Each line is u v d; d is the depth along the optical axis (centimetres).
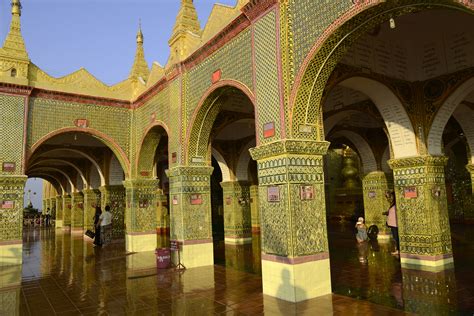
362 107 856
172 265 823
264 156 562
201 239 819
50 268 845
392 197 859
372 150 1155
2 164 914
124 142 1108
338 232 1364
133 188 1078
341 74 636
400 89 725
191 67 813
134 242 1071
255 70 604
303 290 514
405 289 556
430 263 702
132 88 1129
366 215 1181
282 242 530
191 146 822
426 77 732
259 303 514
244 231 1241
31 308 534
